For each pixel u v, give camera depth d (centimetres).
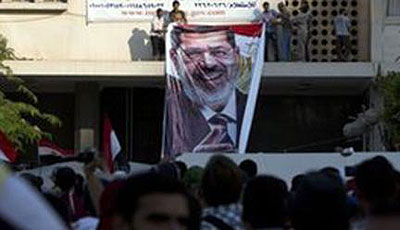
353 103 7225
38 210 625
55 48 6812
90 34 6825
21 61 6500
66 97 7250
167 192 1014
